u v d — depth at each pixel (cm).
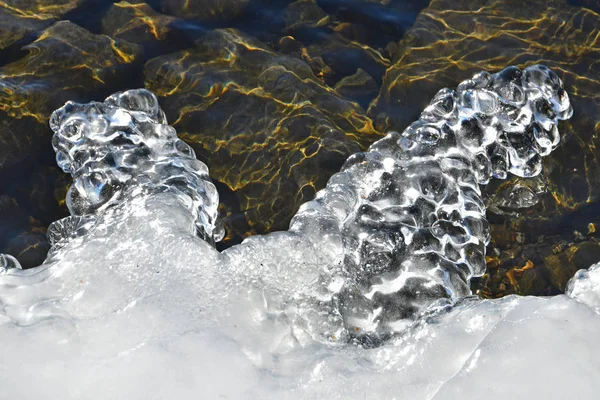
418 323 345
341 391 302
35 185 447
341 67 530
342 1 579
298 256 376
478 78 492
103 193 429
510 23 564
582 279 368
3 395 288
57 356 305
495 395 287
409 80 522
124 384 295
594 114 498
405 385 304
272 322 338
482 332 321
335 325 353
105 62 515
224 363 307
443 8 576
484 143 473
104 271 351
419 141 464
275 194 458
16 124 470
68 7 551
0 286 343
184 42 536
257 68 523
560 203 461
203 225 420
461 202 445
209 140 481
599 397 282
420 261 407
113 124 460
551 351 299
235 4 566
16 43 520
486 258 437
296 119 492
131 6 555
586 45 547
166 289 342
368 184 443
